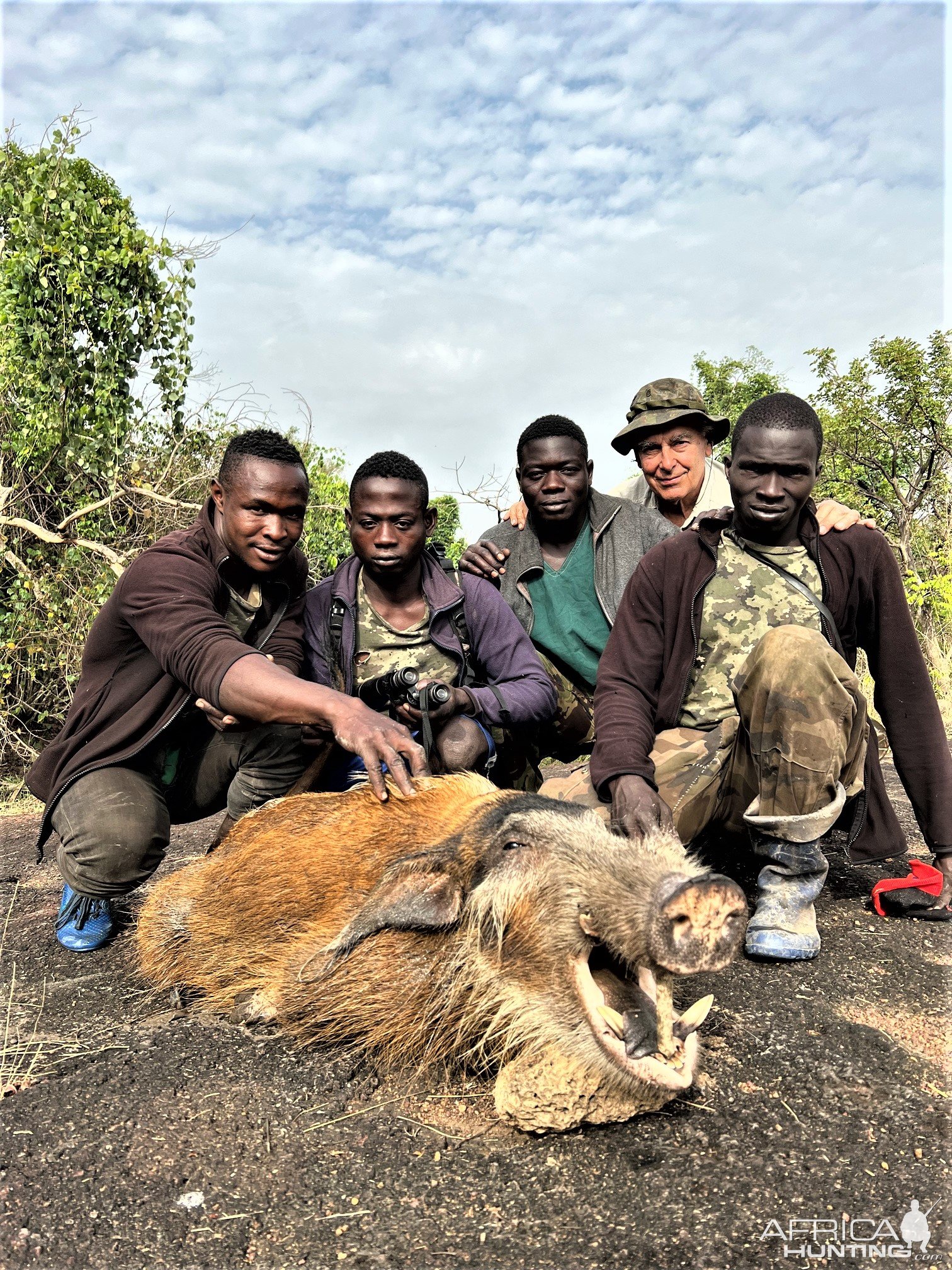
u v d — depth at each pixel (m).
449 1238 0.91
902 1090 1.14
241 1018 1.45
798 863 1.54
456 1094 1.22
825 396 6.83
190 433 5.20
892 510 6.30
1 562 4.68
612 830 1.48
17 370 4.69
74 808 1.64
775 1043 1.25
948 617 4.30
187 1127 1.10
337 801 1.55
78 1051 1.33
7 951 1.78
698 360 9.91
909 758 1.71
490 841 1.28
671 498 2.54
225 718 1.54
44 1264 0.89
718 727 1.69
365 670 1.86
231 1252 0.90
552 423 2.17
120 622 1.66
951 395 6.38
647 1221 0.92
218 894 1.55
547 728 2.21
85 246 4.84
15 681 4.60
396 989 1.31
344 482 5.74
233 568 1.73
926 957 1.55
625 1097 1.10
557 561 2.25
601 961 1.23
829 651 1.50
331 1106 1.17
